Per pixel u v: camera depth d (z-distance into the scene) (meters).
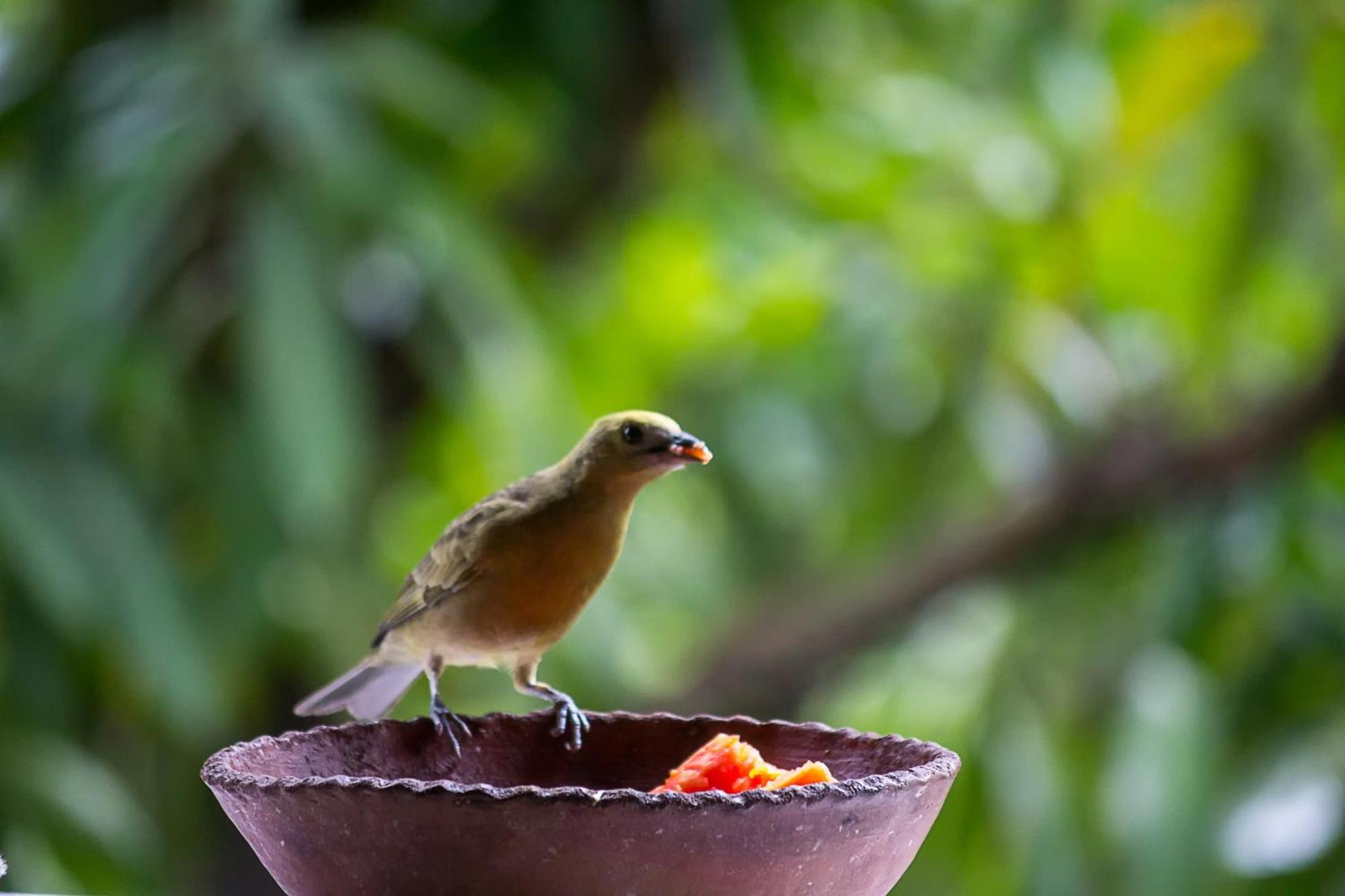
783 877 4.38
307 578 11.82
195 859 12.28
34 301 9.85
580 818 4.20
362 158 9.73
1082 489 12.52
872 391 13.37
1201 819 10.88
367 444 11.35
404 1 12.01
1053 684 12.15
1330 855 10.61
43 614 10.28
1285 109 10.93
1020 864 11.60
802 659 13.30
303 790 4.38
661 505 16.78
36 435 9.88
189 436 10.59
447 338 11.04
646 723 5.70
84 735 11.41
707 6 11.83
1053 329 13.03
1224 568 11.75
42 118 10.79
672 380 14.77
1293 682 11.35
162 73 9.88
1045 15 12.47
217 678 10.42
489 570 6.71
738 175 14.57
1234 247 11.10
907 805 4.52
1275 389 12.35
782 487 14.34
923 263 13.68
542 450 10.66
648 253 14.95
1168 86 11.23
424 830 4.28
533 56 12.07
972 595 12.93
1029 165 13.51
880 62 14.62
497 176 12.59
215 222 10.00
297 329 9.34
